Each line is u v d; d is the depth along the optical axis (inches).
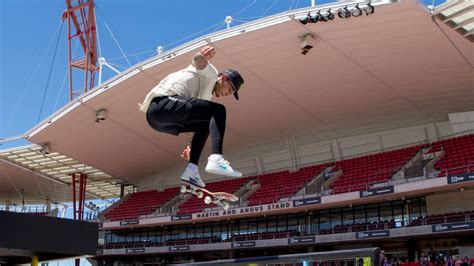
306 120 1497.3
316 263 197.9
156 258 1813.5
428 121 1451.8
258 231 1616.6
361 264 184.7
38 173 1962.4
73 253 424.2
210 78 193.0
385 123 1492.4
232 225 1673.2
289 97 1349.7
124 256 1815.9
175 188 1932.8
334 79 1247.5
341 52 1135.0
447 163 1289.4
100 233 1905.8
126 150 1690.5
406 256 1380.4
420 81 1213.7
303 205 1438.2
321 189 1472.7
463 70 1143.0
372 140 1566.2
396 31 1031.6
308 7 1010.1
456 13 901.2
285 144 1694.1
